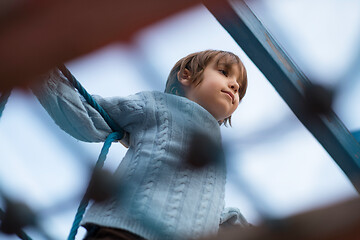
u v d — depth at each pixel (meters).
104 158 2.27
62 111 2.23
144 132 2.40
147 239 1.89
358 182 1.73
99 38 0.77
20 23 0.75
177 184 2.12
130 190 2.05
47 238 1.38
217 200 2.17
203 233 2.03
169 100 2.53
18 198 1.37
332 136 2.24
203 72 2.79
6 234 1.36
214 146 1.52
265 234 0.77
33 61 0.78
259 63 2.10
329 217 0.72
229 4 2.05
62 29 0.76
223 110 2.71
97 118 2.39
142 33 0.79
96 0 0.74
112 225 1.89
